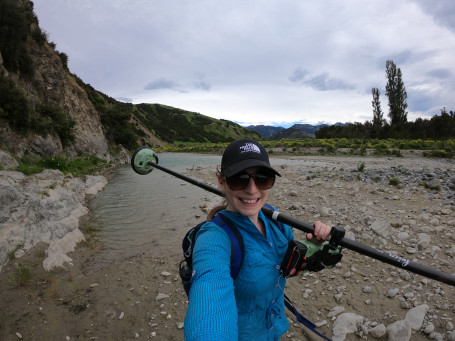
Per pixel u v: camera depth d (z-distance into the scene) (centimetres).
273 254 142
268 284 136
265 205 167
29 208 574
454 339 317
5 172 848
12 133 1369
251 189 132
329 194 973
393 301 396
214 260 119
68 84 2606
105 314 387
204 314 99
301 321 190
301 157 2817
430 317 353
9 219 518
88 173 1568
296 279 467
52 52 2289
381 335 329
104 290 441
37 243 525
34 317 368
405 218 693
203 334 92
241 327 135
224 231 133
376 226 628
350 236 602
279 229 158
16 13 1628
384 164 1938
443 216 705
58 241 561
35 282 434
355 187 1034
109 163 2606
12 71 1677
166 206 945
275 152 3316
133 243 625
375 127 5056
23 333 340
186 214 847
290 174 1495
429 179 1124
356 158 2503
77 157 2073
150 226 738
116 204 973
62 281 454
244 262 131
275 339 148
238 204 137
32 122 1532
